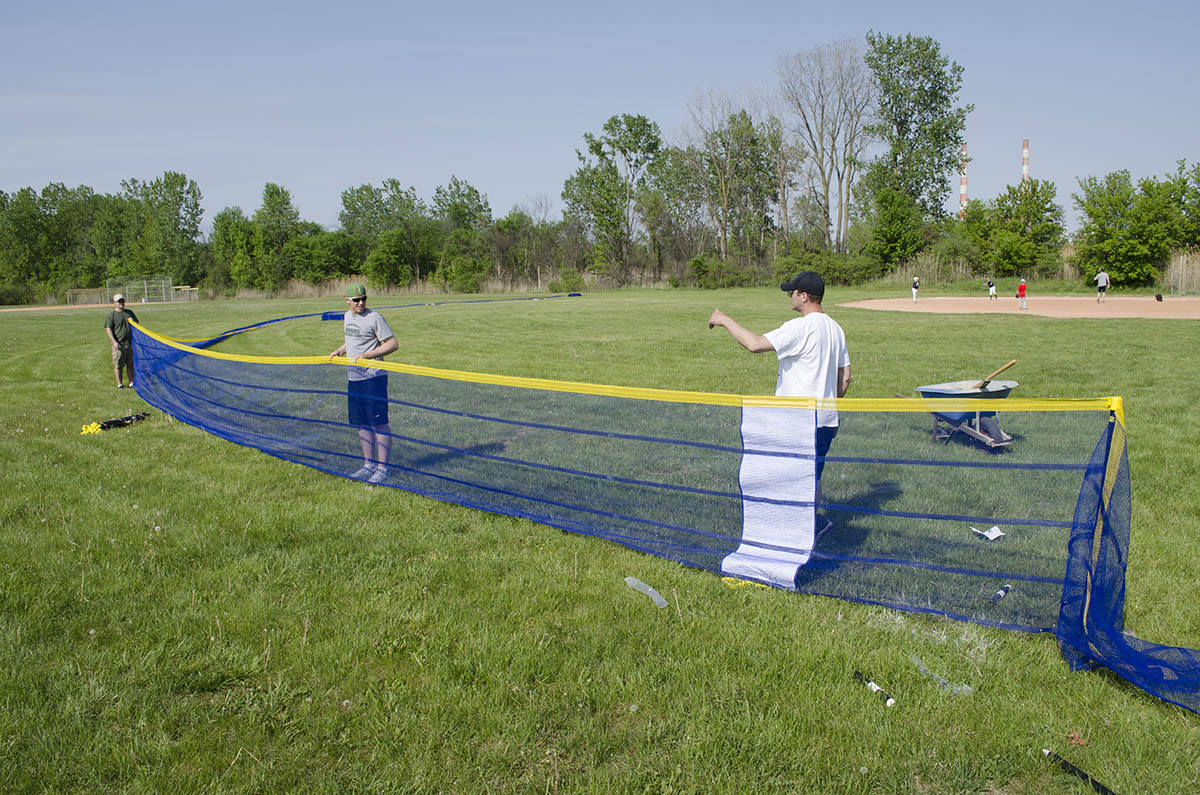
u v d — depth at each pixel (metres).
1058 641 3.55
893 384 10.74
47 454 7.20
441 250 73.31
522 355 14.70
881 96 61.19
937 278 49.53
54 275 77.75
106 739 2.95
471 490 5.85
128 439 7.92
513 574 4.46
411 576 4.42
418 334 19.55
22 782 2.69
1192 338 15.75
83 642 3.67
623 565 4.59
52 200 84.31
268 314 31.22
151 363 11.59
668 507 5.21
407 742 2.94
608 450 6.75
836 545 4.53
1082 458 5.95
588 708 3.15
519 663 3.45
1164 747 2.85
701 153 65.75
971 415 6.32
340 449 7.03
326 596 4.16
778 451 4.34
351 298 6.56
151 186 76.38
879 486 5.45
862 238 61.88
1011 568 4.20
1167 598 4.01
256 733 2.99
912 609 3.94
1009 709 3.10
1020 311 26.41
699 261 58.41
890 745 2.89
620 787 2.69
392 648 3.60
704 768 2.78
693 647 3.61
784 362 4.54
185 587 4.26
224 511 5.52
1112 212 42.47
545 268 73.81
